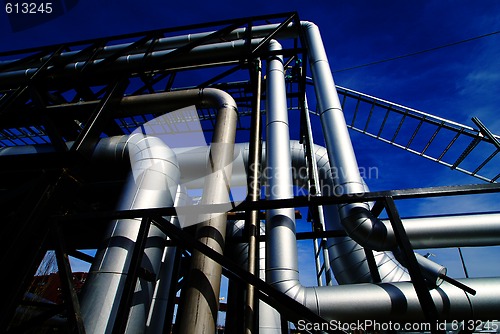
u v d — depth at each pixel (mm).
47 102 4859
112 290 3109
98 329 2855
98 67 6094
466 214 4422
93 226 5312
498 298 3525
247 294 3424
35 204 2629
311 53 6387
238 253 6285
